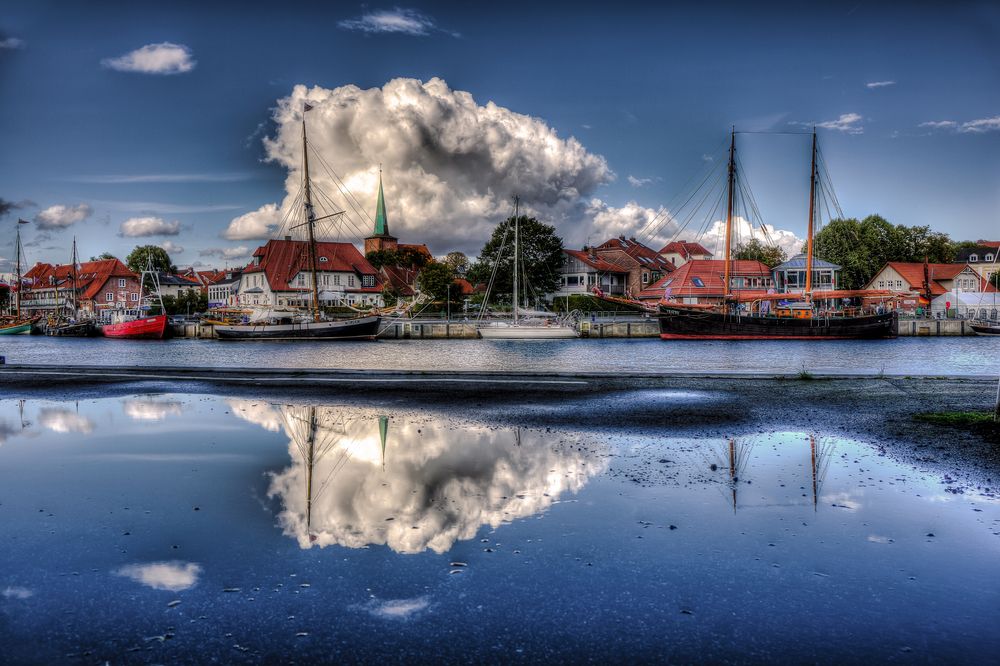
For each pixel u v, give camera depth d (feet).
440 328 231.09
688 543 17.84
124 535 18.78
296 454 29.48
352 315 245.45
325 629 13.24
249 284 339.57
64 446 31.63
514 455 28.76
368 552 17.34
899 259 341.21
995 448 28.53
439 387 54.60
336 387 55.62
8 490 23.52
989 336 219.82
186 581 15.57
